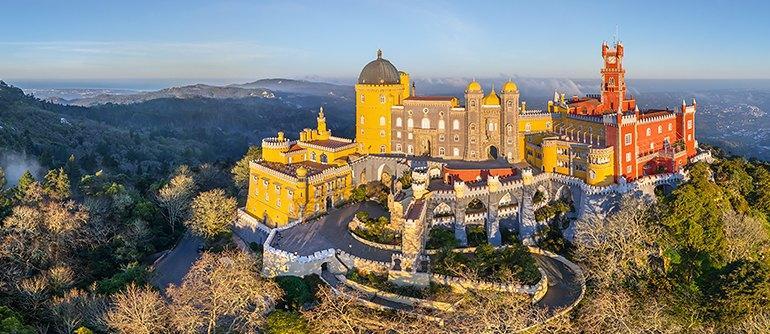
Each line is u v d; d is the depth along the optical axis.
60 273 87.94
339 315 74.50
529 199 115.44
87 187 141.25
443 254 93.06
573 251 100.56
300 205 111.81
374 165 135.75
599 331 74.56
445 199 109.19
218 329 74.62
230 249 115.81
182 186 137.25
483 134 133.00
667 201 99.44
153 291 82.31
